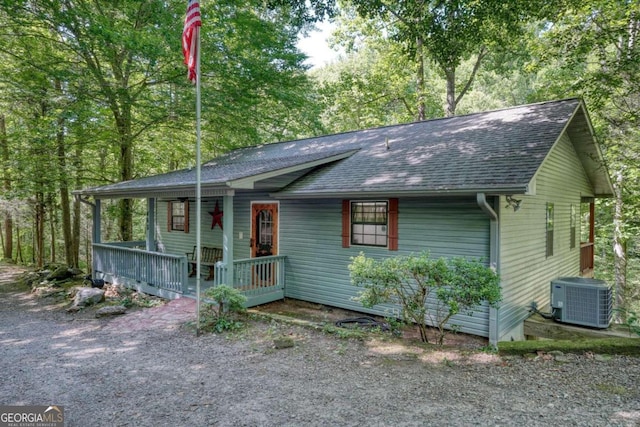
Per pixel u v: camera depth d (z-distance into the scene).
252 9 14.67
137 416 3.58
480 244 6.09
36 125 11.98
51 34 11.52
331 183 7.45
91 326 6.80
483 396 3.76
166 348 5.50
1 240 22.39
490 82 23.84
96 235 10.93
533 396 3.73
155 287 8.73
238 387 4.14
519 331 6.64
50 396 4.05
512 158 5.90
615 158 9.92
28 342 5.98
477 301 4.97
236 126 13.91
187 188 7.50
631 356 4.62
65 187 13.96
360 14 8.46
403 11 8.94
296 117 18.50
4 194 13.16
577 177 9.92
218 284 7.34
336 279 7.95
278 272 8.66
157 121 13.03
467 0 7.12
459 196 6.04
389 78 20.06
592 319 6.08
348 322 6.79
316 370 4.53
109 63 12.22
